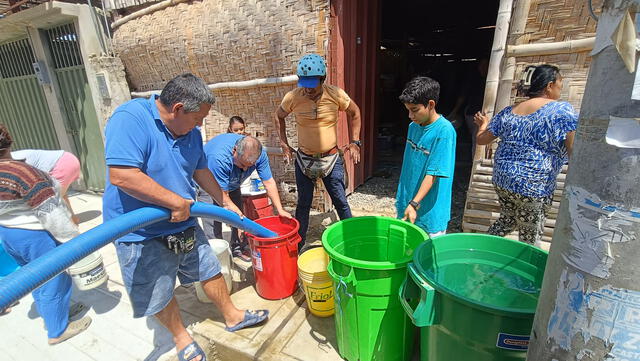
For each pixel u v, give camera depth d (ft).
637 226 2.35
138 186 5.27
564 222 2.84
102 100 17.69
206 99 5.51
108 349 7.63
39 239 7.09
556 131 6.46
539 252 4.89
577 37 8.36
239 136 9.52
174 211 5.76
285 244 7.94
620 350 2.62
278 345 6.82
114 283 10.14
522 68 9.21
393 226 6.79
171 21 15.15
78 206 17.88
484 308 3.73
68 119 19.35
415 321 4.25
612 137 2.37
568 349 2.88
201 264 6.88
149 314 6.30
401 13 27.02
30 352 7.69
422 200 7.57
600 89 2.46
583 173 2.62
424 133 7.20
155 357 7.34
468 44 30.01
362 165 16.37
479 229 10.59
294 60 12.41
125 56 17.66
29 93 20.40
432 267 5.23
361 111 15.25
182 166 6.22
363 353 5.86
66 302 7.90
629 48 2.19
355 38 13.42
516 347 3.78
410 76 29.55
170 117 5.65
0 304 3.91
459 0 24.53
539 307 3.22
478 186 10.48
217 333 7.26
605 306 2.59
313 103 8.94
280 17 12.19
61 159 10.61
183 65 15.67
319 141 9.23
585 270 2.66
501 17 9.14
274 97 13.47
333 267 5.75
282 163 14.37
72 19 16.70
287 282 8.25
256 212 11.14
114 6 17.26
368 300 5.35
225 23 13.51
